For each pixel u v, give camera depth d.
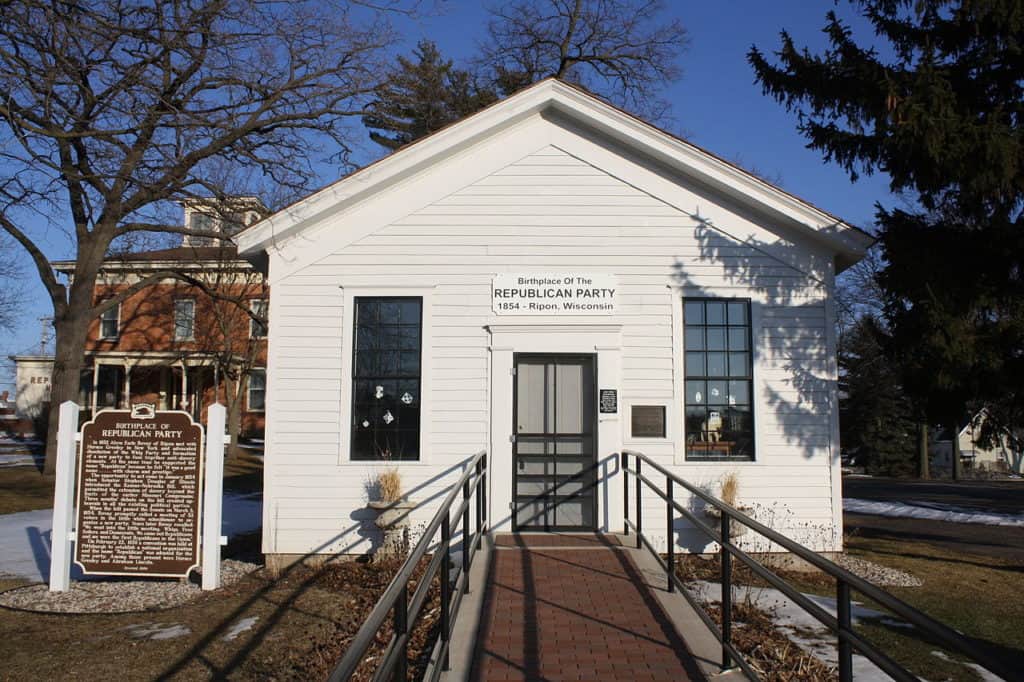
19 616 8.40
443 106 28.52
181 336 34.34
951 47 11.17
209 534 9.54
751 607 8.03
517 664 6.02
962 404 11.81
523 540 10.19
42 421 41.78
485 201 11.20
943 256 10.39
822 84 11.46
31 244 22.11
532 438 11.05
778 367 11.02
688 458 10.93
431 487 10.80
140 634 7.73
